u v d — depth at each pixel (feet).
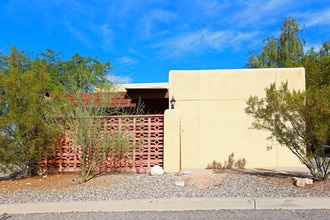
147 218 21.95
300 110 28.94
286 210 23.11
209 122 44.29
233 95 44.24
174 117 38.81
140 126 39.65
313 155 29.04
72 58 66.03
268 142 43.37
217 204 24.29
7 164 33.83
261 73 44.06
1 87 33.42
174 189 28.50
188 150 44.09
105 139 34.17
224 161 43.65
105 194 27.55
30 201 26.21
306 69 54.95
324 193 25.84
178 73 45.19
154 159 39.29
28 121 32.37
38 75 35.76
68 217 22.82
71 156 39.01
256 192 26.78
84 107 34.17
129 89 46.34
